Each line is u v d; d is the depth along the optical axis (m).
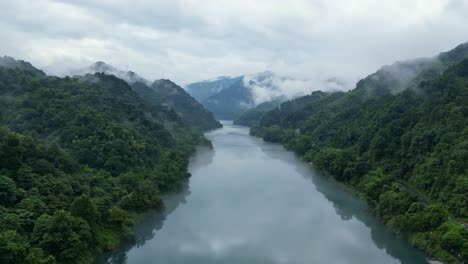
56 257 74.69
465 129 128.38
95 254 83.88
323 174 169.50
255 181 162.62
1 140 95.75
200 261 89.56
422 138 140.50
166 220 113.94
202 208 125.44
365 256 93.12
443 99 160.25
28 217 77.19
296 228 110.19
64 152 115.81
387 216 109.00
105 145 135.38
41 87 174.88
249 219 116.25
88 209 86.62
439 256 85.56
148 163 150.88
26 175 89.19
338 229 109.81
